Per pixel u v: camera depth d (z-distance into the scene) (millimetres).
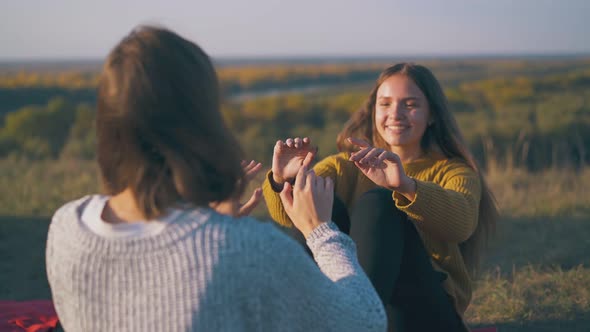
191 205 1074
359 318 1125
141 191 1049
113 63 1062
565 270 4027
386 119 2422
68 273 1080
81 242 1080
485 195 2387
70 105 22750
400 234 1951
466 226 1991
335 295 1115
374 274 1848
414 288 1993
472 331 2852
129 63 1044
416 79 2379
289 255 1067
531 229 5094
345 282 1187
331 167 2521
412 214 1927
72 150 13859
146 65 1037
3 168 9180
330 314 1095
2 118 34844
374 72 105812
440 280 2088
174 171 1036
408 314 2006
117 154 1058
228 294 1017
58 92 55281
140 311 1025
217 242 1027
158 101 1026
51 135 20266
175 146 1036
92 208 1146
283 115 28609
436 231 1978
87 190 7090
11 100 50938
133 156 1046
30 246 4879
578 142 12547
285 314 1062
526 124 14812
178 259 1019
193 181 1037
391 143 2412
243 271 1023
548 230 5016
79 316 1077
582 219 5312
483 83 44844
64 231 1125
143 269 1029
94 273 1058
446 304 2031
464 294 2248
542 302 3414
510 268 4129
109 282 1048
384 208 1953
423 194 1891
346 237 1310
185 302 1007
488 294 3625
